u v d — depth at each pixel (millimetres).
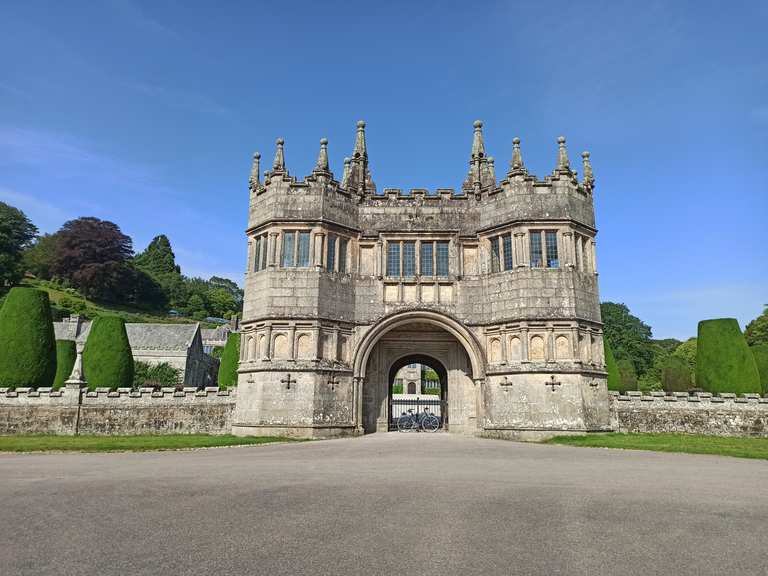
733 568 7734
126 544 8711
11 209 126125
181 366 78938
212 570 7551
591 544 8836
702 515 10773
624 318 83812
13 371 36812
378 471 16719
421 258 35938
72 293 119500
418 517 10523
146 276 135375
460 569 7645
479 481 14789
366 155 38594
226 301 161000
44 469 17234
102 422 33938
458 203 36312
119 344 41375
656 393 34219
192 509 11117
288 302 33438
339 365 33656
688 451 23266
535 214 33781
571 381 31719
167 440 28531
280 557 8109
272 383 32469
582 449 24922
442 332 37312
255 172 37156
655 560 8055
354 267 35594
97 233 125062
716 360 39281
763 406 33094
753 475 16109
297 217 34438
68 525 9867
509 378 32812
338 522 10117
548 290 32938
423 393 82562
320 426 32062
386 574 7445
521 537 9219
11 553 8273
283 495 12570
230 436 31672
